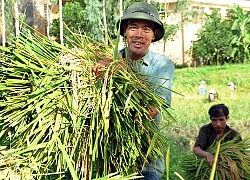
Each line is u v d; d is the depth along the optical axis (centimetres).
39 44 390
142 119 355
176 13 3319
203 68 3200
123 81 355
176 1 3145
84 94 357
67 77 364
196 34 3522
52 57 384
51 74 366
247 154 536
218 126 556
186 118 1568
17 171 329
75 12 2680
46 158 347
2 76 382
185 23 3216
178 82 2730
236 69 3027
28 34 395
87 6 2619
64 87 360
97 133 342
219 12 3869
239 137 566
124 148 351
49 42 392
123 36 424
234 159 530
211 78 2767
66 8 2709
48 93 360
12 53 389
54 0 2897
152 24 389
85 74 364
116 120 347
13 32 2564
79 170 360
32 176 328
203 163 546
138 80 356
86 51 382
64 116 354
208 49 3469
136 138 355
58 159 347
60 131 350
